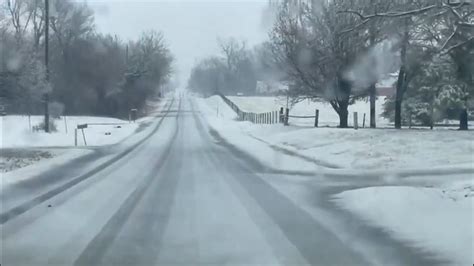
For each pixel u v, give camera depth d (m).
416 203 13.07
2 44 28.91
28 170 20.80
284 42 36.84
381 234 10.68
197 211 12.99
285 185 17.25
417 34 24.27
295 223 11.68
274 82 56.28
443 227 10.91
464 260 8.88
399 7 17.20
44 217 12.27
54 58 67.69
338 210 13.12
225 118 72.06
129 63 80.19
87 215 12.50
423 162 20.91
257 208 13.39
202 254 9.24
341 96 36.97
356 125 33.41
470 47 24.95
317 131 32.53
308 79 37.12
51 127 44.78
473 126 47.69
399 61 33.25
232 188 16.66
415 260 8.91
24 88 29.44
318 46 35.31
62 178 18.98
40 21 70.19
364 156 23.11
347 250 9.52
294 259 8.95
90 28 75.56
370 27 18.92
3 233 10.75
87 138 40.72
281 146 31.23
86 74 68.75
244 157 26.55
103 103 71.38
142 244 9.90
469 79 30.12
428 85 42.88
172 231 10.92
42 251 9.42
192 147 33.00
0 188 16.41
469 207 12.31
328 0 34.94
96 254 9.23
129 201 14.34
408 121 50.09
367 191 14.96
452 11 12.78
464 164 19.75
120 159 25.81
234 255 9.19
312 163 23.19
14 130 42.03
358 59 33.62
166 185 17.30
